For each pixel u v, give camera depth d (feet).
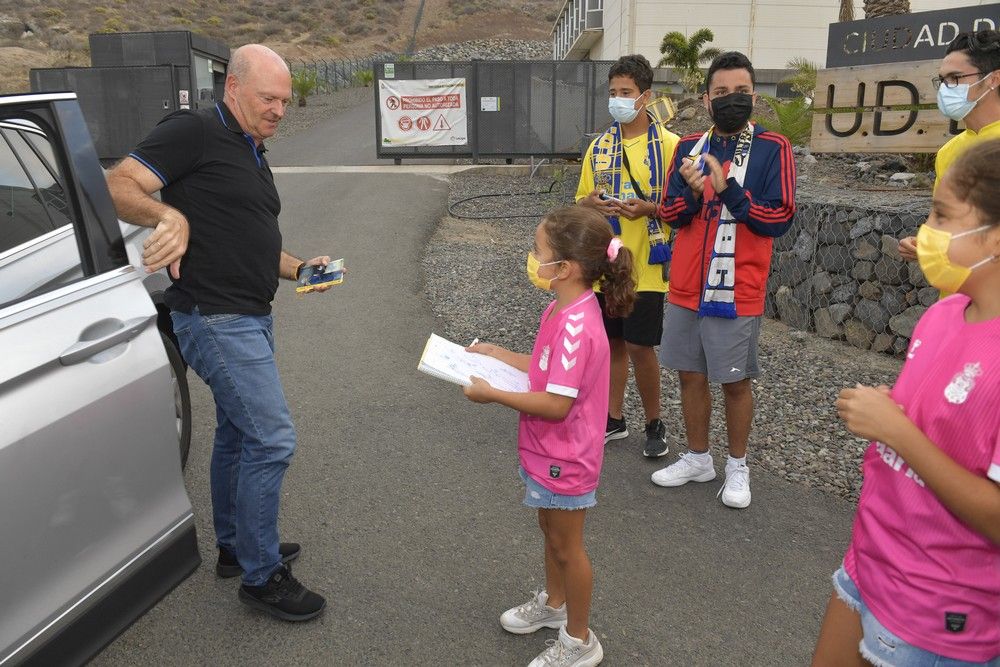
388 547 11.40
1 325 7.18
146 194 8.48
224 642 9.36
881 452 5.64
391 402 16.65
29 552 6.86
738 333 11.94
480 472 13.67
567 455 8.26
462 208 40.68
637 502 12.80
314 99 111.34
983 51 11.10
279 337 20.88
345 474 13.52
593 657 8.88
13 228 8.17
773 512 12.58
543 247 8.30
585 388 8.18
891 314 19.24
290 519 12.09
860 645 5.76
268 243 9.33
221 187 8.90
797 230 21.54
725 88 11.89
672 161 12.63
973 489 4.85
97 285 8.18
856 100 24.88
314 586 10.46
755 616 10.03
